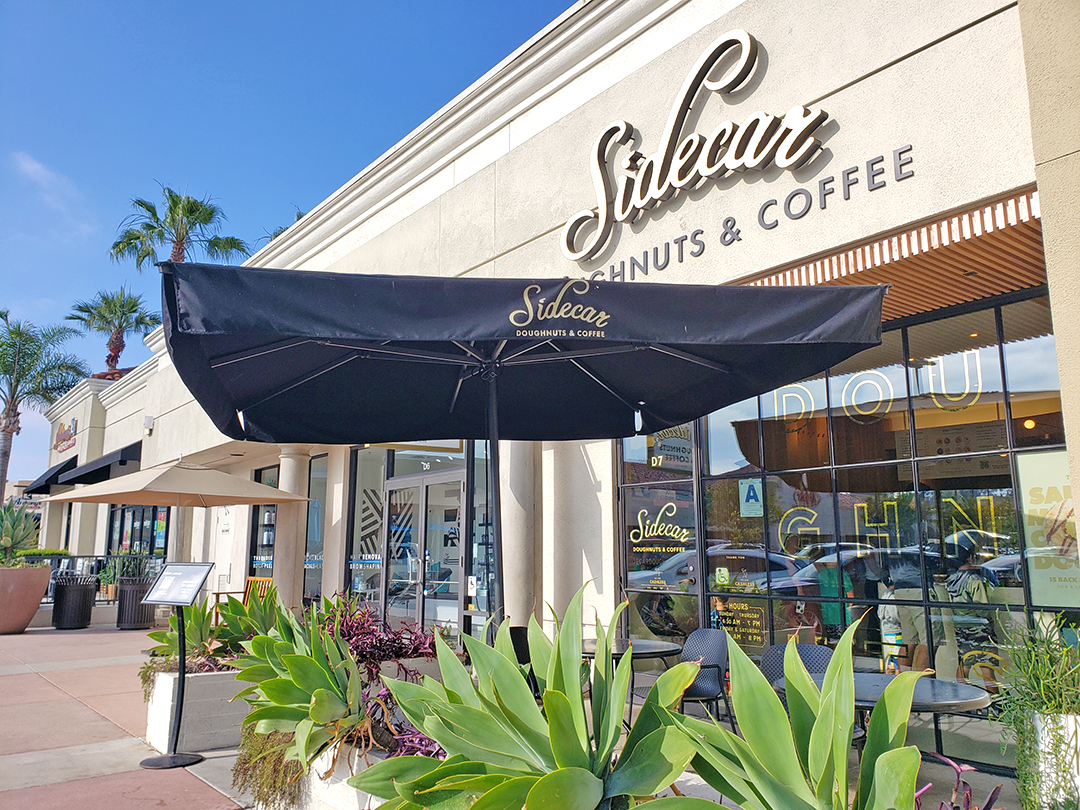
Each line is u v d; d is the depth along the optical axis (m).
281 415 4.94
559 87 7.90
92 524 26.61
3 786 5.16
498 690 2.83
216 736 6.16
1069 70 4.11
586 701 6.10
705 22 6.52
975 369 5.59
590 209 7.25
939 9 4.95
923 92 4.98
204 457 15.55
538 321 3.13
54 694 8.38
